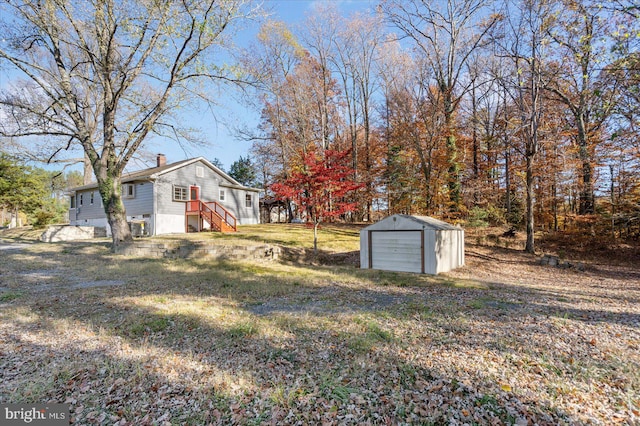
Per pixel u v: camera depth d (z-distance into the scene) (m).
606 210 16.89
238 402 2.98
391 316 5.43
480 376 3.32
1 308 5.76
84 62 12.48
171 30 10.93
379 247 11.41
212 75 12.45
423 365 3.59
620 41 7.06
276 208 43.12
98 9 10.73
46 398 3.06
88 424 2.70
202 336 4.57
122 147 13.16
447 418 2.67
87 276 8.78
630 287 8.56
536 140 14.56
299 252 12.70
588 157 15.33
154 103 13.12
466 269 11.57
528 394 3.00
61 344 4.23
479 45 16.03
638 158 14.26
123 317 5.30
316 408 2.87
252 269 10.25
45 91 11.94
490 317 5.33
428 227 10.41
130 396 3.09
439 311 5.73
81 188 24.20
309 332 4.70
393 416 2.73
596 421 2.62
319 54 24.81
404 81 19.94
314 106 25.27
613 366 3.54
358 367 3.58
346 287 8.06
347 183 12.01
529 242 14.74
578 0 9.86
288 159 25.08
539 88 14.05
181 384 3.29
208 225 21.08
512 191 20.66
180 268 9.98
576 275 10.77
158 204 19.58
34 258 11.73
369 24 23.73
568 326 4.84
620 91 8.43
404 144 19.36
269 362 3.76
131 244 12.70
